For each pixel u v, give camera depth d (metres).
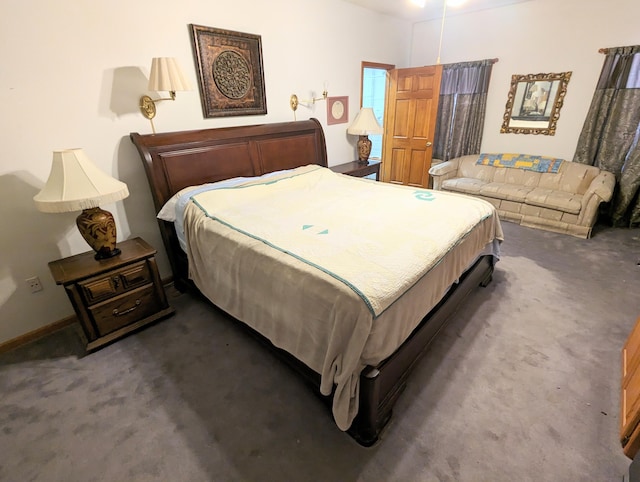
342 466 1.33
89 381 1.79
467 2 3.77
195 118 2.62
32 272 2.08
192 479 1.29
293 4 3.03
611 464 1.30
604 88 3.59
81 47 1.99
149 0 2.18
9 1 1.71
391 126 4.84
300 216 2.10
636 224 3.66
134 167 2.39
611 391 1.63
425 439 1.42
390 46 4.46
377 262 1.48
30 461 1.38
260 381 1.76
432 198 2.46
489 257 2.53
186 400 1.65
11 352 2.03
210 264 1.98
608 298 2.39
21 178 1.93
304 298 1.38
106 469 1.34
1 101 1.79
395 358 1.42
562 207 3.47
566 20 3.71
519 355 1.88
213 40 2.54
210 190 2.34
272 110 3.15
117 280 2.01
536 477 1.26
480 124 4.59
